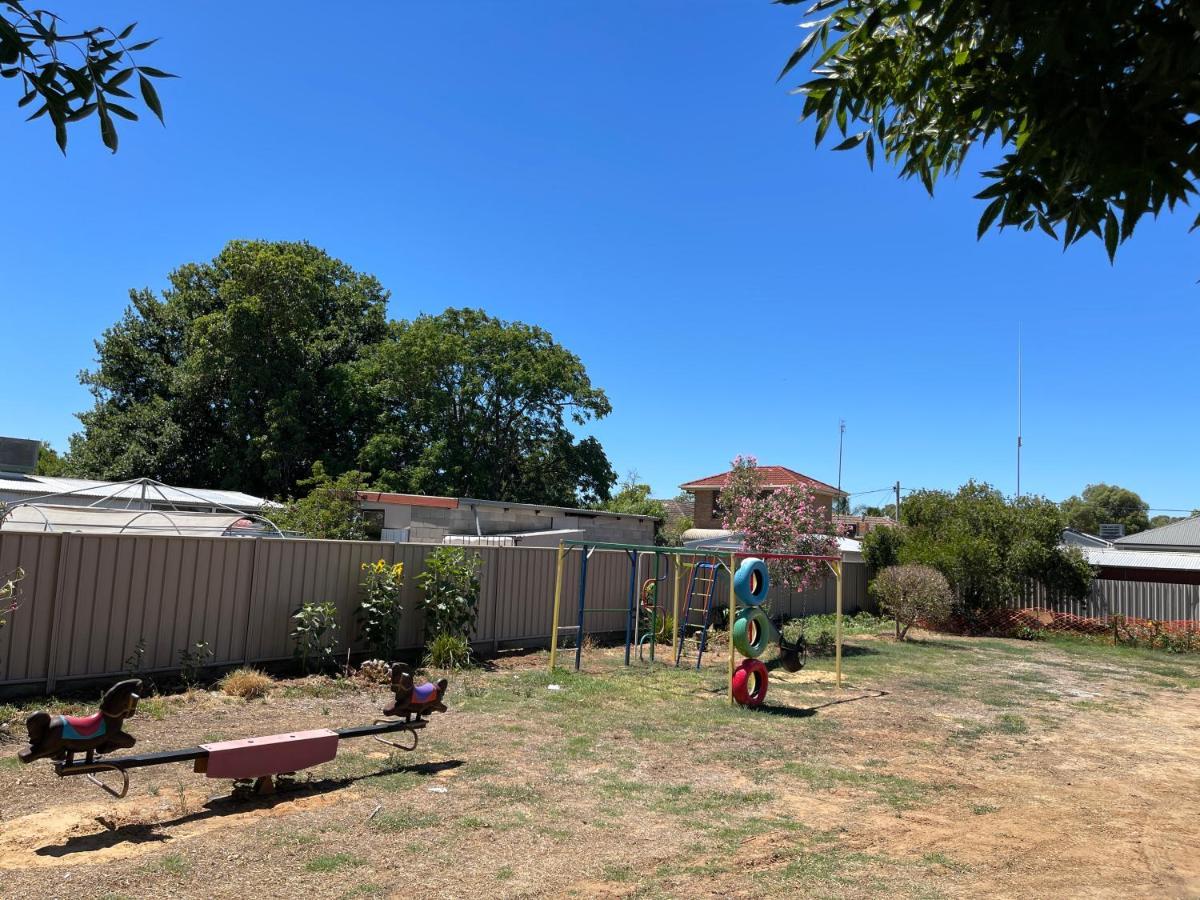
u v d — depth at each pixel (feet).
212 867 15.10
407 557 40.88
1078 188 9.95
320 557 37.09
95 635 29.58
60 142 10.17
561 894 14.82
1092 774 26.08
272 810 18.43
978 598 70.49
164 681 31.60
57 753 16.34
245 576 34.17
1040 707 37.47
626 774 23.13
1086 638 66.39
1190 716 36.88
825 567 54.13
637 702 33.47
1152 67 8.25
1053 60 8.74
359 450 114.32
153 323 123.24
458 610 41.16
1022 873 17.17
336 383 113.50
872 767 25.49
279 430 106.22
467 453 113.39
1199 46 8.03
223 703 29.25
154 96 10.34
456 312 120.16
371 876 15.11
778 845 18.02
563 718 29.89
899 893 15.66
